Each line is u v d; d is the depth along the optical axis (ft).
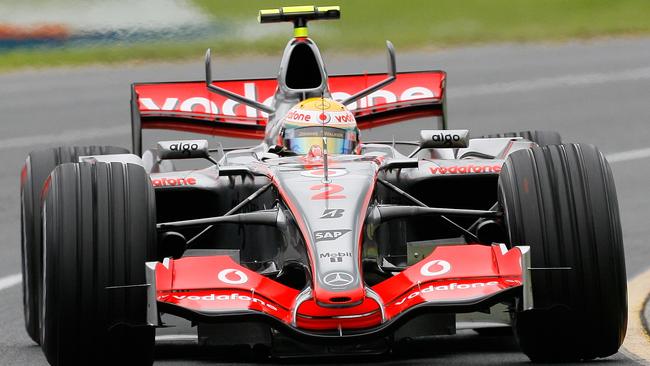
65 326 75.51
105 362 77.20
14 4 310.04
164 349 92.68
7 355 91.66
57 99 277.44
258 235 91.45
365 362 84.07
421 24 311.88
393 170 96.07
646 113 235.40
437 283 77.41
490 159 96.99
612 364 80.64
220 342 78.48
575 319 79.10
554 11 330.54
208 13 280.10
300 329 75.20
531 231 79.15
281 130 97.91
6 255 135.85
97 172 78.59
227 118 121.19
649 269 116.78
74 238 75.92
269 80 123.75
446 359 84.69
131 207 77.66
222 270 77.82
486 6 321.73
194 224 83.76
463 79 285.23
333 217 79.61
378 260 85.56
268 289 77.30
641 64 298.76
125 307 75.87
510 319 83.35
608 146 201.67
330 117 96.53
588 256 78.43
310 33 295.89
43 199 78.54
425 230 99.45
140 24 284.61
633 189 164.66
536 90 269.85
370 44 298.97
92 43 300.81
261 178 92.89
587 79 282.15
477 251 79.30
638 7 338.13
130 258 76.38
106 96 277.85
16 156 210.38
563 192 79.56
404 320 75.20
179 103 121.29
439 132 96.43
